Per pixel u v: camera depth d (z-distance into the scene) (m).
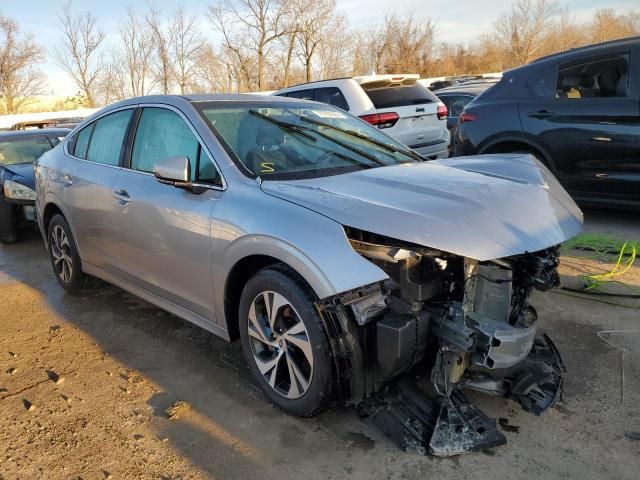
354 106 8.17
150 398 3.11
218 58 34.06
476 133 6.31
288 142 3.50
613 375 3.07
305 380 2.70
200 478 2.46
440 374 2.59
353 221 2.51
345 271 2.44
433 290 2.59
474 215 2.57
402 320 2.50
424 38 36.59
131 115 4.01
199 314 3.36
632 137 5.18
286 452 2.60
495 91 6.29
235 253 2.89
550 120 5.73
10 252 6.72
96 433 2.81
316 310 2.56
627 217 6.11
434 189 2.84
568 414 2.76
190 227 3.17
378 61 36.91
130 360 3.57
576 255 4.97
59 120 17.97
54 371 3.48
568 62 5.72
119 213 3.79
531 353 2.91
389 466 2.46
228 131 3.39
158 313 4.33
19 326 4.23
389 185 2.93
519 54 37.66
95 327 4.13
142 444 2.70
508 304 2.52
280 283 2.68
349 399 2.65
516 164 3.41
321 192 2.79
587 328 3.62
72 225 4.47
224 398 3.07
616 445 2.52
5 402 3.14
